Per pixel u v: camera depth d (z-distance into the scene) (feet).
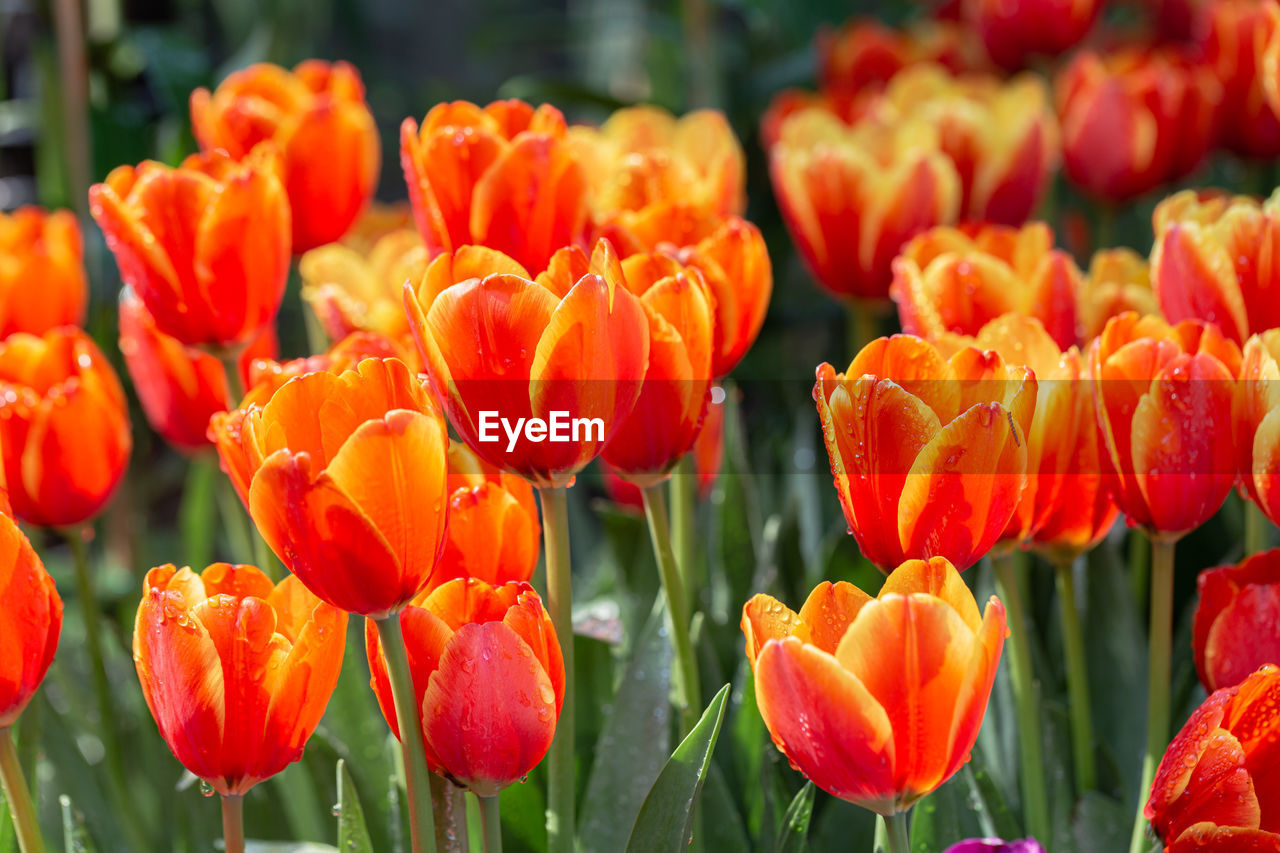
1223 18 6.10
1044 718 3.87
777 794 3.80
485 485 3.53
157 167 3.81
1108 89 5.67
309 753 3.93
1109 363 3.58
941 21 8.59
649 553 4.20
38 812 4.16
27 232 4.49
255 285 3.84
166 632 3.39
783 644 3.31
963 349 3.49
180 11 10.09
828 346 10.22
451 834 3.60
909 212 4.38
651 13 10.64
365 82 11.96
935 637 3.30
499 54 15.90
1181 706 4.01
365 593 3.37
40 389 4.02
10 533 3.43
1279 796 3.50
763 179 9.07
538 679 3.40
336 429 3.40
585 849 3.73
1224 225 3.80
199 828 4.10
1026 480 3.57
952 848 3.53
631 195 4.03
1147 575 4.27
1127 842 3.75
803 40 9.52
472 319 3.41
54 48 7.24
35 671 3.49
